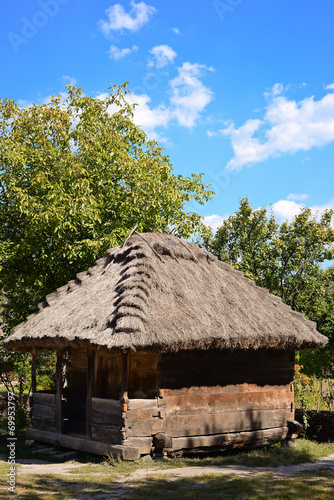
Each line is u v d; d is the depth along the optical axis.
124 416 9.48
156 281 10.44
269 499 6.53
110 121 19.30
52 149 17.06
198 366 10.61
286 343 11.26
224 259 27.22
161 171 18.86
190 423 10.25
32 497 6.59
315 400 15.49
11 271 17.39
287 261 26.11
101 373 11.75
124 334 8.76
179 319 9.70
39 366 20.92
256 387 11.59
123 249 12.23
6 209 16.97
